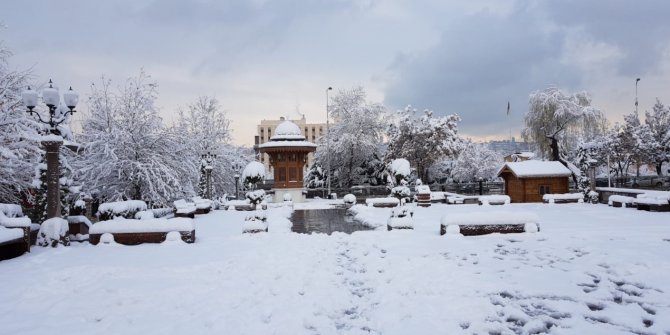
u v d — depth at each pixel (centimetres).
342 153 5419
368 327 602
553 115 4216
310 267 979
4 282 845
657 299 706
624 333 563
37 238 1279
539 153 4688
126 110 2695
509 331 574
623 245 1181
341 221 2286
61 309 676
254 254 1134
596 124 4166
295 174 4078
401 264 987
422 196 2941
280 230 1673
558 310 661
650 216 1970
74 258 1094
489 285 795
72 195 2091
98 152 2545
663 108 5312
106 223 1342
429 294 750
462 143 5828
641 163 5328
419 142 5225
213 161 4209
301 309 669
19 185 1850
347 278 887
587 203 2895
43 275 900
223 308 678
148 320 623
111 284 824
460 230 1420
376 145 5609
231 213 2808
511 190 3406
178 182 2589
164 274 911
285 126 4219
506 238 1336
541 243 1243
